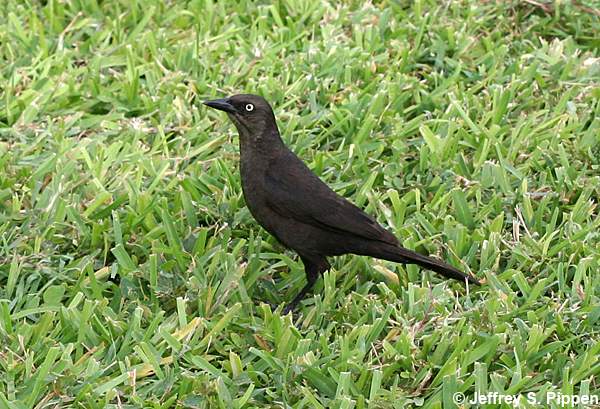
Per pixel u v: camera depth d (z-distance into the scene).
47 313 9.77
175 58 13.92
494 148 12.38
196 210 11.38
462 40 14.10
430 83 13.64
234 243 11.10
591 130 12.52
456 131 12.68
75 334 9.80
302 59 13.73
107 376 9.38
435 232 11.16
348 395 9.11
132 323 9.74
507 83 13.66
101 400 9.00
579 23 14.56
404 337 9.60
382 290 10.47
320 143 12.59
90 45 14.24
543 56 13.98
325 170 12.02
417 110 13.17
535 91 13.51
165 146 12.23
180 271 10.55
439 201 11.49
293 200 10.22
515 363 9.58
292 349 9.66
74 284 10.48
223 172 11.88
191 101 13.27
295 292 10.73
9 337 9.63
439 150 12.27
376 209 11.41
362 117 12.85
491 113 12.81
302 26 14.62
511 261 10.88
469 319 10.06
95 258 10.87
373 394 9.06
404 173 12.16
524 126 12.53
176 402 9.18
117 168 12.03
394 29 14.38
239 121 10.48
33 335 9.76
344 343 9.52
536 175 12.13
